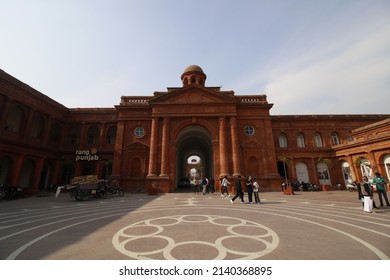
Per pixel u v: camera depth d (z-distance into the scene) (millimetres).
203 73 32219
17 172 21562
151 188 20438
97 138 31344
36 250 4844
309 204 12633
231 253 4512
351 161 25719
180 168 40281
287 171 28578
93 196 17125
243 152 24812
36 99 24281
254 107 26422
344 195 18578
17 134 22016
